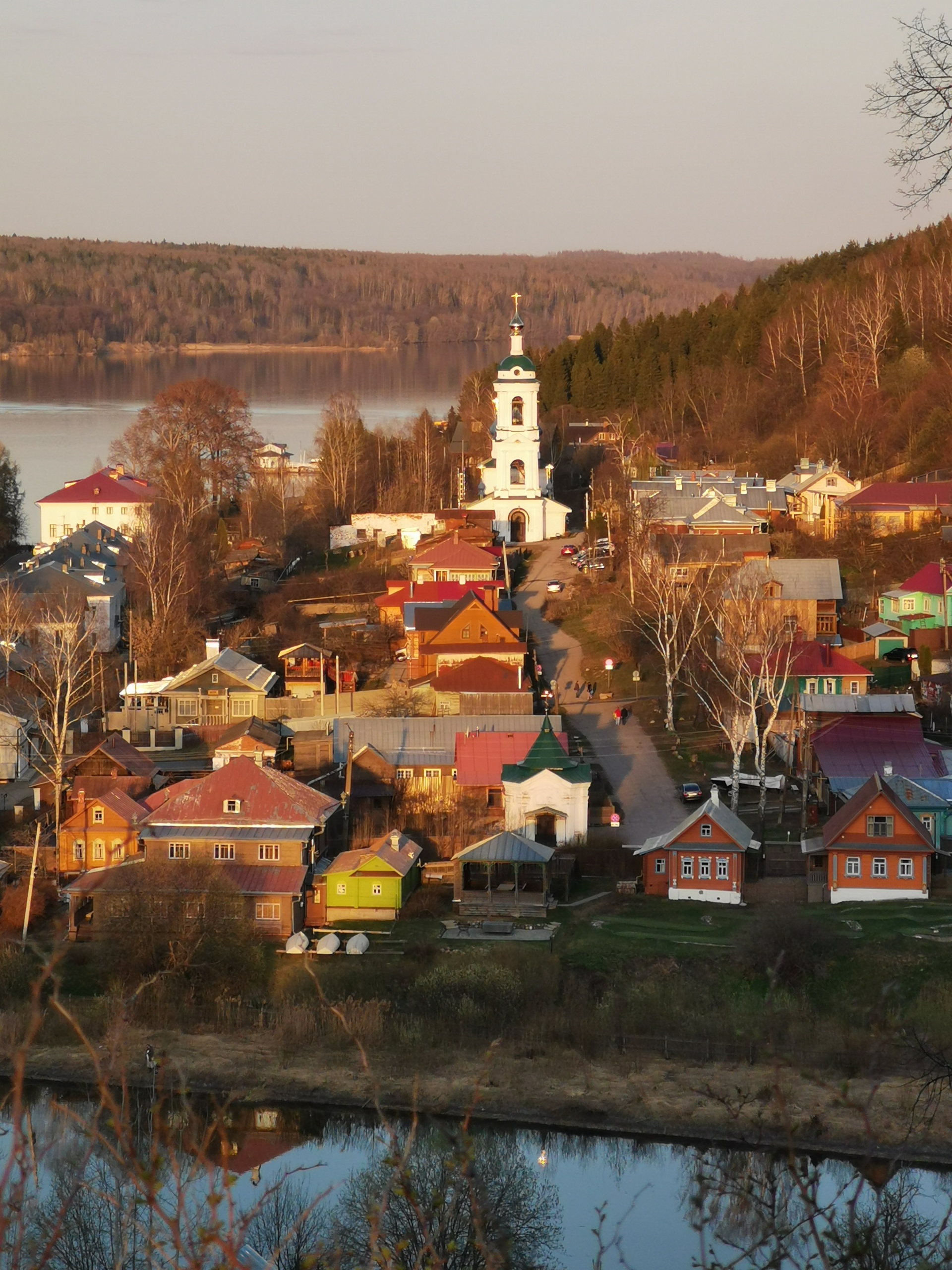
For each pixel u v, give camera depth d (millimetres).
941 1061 83375
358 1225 126938
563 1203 162125
